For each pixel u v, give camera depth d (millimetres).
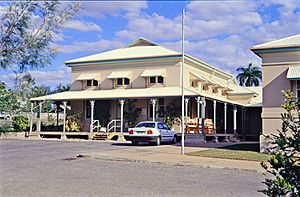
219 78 41688
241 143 26953
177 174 12211
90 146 22781
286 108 4527
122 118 30641
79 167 13531
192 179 11242
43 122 38531
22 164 14211
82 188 9508
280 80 18141
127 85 34000
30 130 33125
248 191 9438
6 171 12383
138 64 33719
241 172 12844
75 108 35469
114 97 30859
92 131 31531
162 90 31000
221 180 11133
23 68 4387
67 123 34031
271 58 18406
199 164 14133
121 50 37375
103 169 13109
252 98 40938
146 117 32281
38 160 15531
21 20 4281
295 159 4125
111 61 34531
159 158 15906
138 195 8758
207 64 36875
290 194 3963
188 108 32219
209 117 36438
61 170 12719
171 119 30781
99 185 9961
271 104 18188
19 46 4332
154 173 12352
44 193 8836
